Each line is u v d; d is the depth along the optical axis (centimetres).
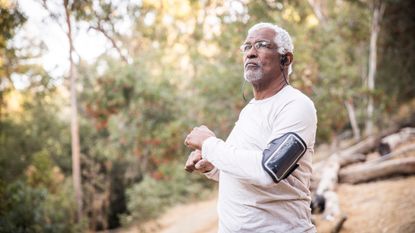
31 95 1318
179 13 1188
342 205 602
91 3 564
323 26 1091
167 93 1194
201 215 1014
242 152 205
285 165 199
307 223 225
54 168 1272
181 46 1463
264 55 225
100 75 1182
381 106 1172
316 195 609
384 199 581
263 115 222
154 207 1262
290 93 220
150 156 1275
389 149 802
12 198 775
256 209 217
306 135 209
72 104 1285
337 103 1065
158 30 1052
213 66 1086
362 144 914
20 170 1188
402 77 1293
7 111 1360
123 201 1453
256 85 230
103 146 1413
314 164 821
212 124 1133
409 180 641
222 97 1102
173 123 1141
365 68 1316
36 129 1444
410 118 1105
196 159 240
